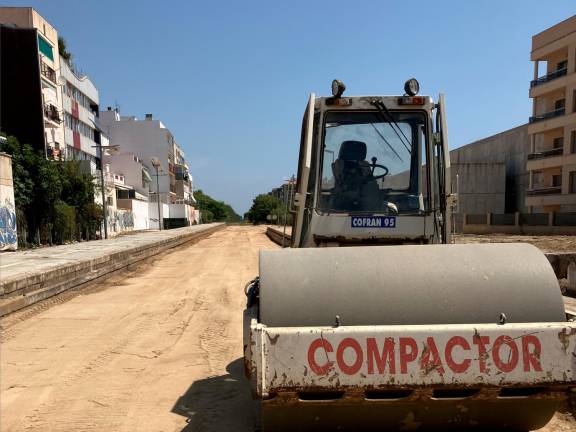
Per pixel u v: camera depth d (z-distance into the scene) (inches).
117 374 219.8
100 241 1106.1
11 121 1147.3
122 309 377.1
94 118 1903.3
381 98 182.1
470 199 1828.2
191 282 535.8
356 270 121.0
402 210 181.5
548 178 1551.4
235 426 165.3
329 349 107.6
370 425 119.3
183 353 254.2
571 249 890.1
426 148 182.4
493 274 120.0
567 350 108.6
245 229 2719.0
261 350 107.9
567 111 1437.0
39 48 1275.8
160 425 166.4
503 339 108.5
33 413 176.7
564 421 160.9
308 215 183.3
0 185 792.9
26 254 679.1
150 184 2942.9
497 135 1959.9
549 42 1489.9
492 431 122.3
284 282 118.6
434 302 115.9
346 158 183.8
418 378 107.4
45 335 292.2
